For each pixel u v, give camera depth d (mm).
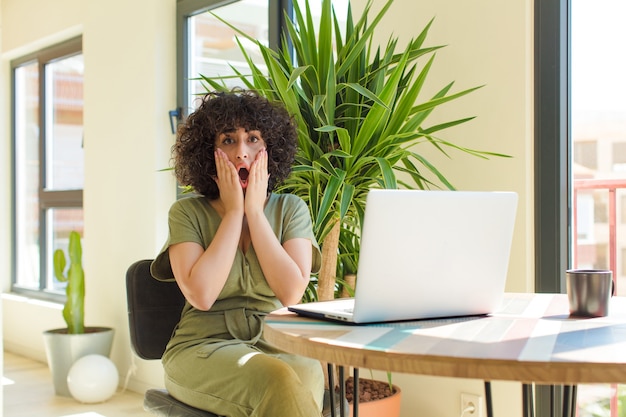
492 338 1205
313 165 2406
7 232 5984
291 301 1849
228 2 3879
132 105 4262
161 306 2047
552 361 997
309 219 2025
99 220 4547
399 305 1404
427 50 2408
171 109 4168
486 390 1245
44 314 5109
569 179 2477
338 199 2402
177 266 1851
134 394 4188
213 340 1819
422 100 2795
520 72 2504
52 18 5094
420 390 2777
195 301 1792
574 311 1496
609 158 3188
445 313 1473
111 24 4445
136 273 2041
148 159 4137
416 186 2828
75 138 5227
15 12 5609
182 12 4145
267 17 3635
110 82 4453
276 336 1301
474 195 1431
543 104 2477
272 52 2568
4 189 5984
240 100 1997
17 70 5977
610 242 2805
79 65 5176
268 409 1535
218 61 3977
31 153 5832
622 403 2783
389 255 1362
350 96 2455
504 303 1724
